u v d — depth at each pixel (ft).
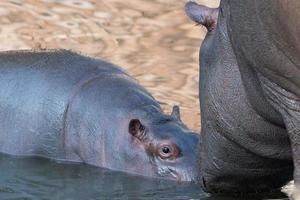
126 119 65.87
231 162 42.68
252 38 34.76
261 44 34.40
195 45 78.38
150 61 75.36
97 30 80.89
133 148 64.13
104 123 66.13
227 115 40.32
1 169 62.95
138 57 75.97
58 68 69.62
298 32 32.37
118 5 86.43
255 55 34.99
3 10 82.84
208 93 41.27
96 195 56.44
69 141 66.69
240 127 40.04
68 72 69.41
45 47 76.59
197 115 66.64
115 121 65.98
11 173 61.77
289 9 32.12
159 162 62.44
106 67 71.15
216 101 40.68
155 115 65.67
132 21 83.15
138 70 73.51
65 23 81.71
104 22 82.58
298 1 31.78
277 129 38.99
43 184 59.00
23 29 79.61
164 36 80.33
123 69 72.13
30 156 67.00
